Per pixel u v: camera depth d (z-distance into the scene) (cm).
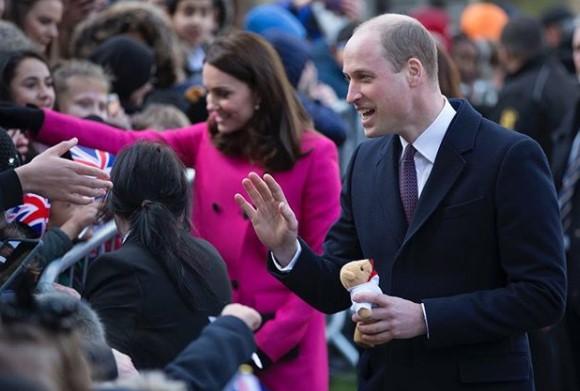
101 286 1249
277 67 1617
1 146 1334
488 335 1292
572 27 3766
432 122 1332
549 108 2678
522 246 1295
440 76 1934
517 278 1297
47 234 1402
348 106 2667
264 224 1348
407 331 1282
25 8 2078
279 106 1611
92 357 1039
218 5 2647
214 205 1630
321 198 1616
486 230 1312
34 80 1702
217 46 1616
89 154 1574
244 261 1606
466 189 1312
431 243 1321
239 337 1058
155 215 1266
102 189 1269
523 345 1355
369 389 1380
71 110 1853
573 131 2195
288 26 2825
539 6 6141
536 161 1312
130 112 2094
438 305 1289
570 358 2091
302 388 1616
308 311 1608
